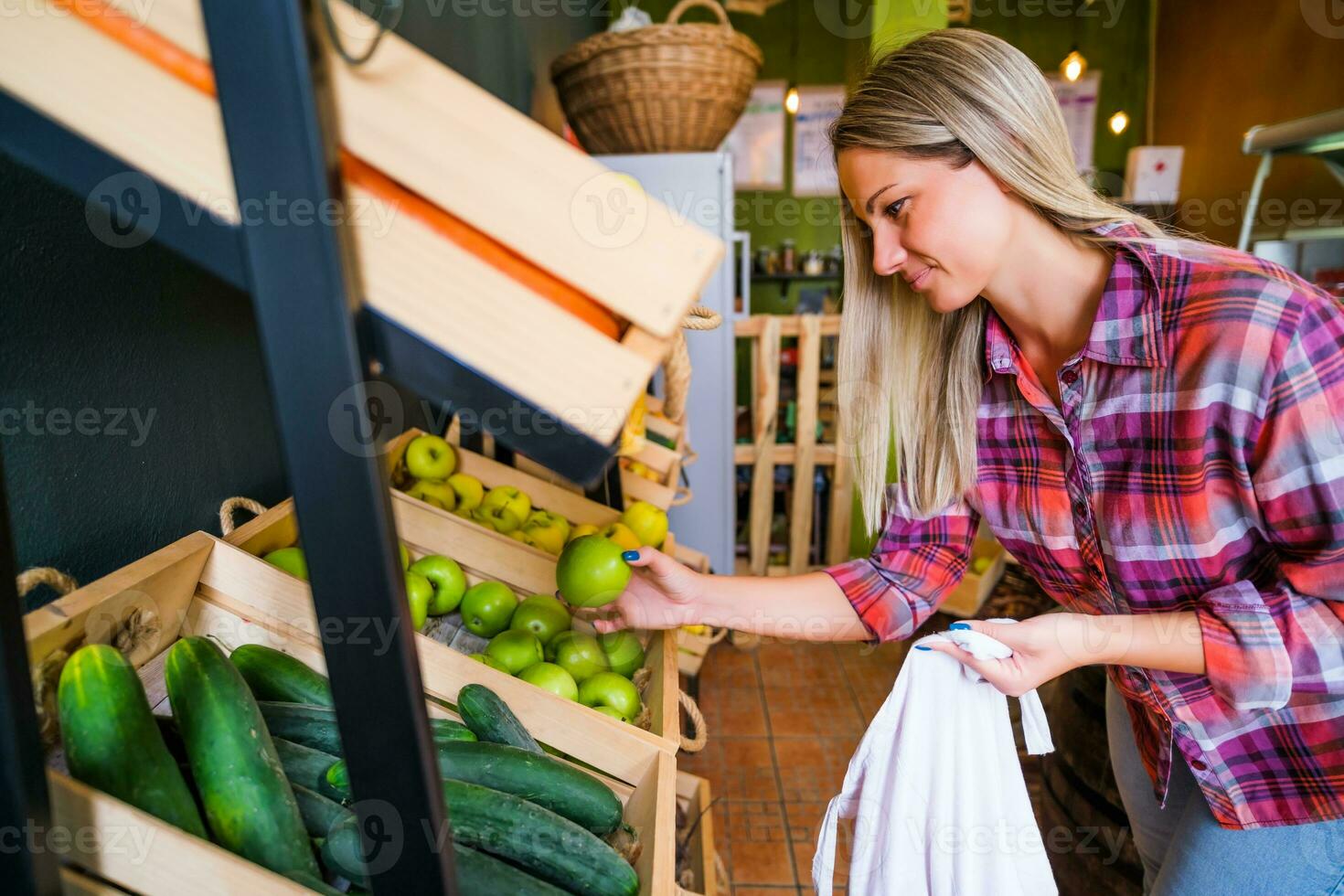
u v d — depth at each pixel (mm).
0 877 403
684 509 2807
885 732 913
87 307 804
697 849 1195
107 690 550
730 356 2680
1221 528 862
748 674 2865
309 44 344
